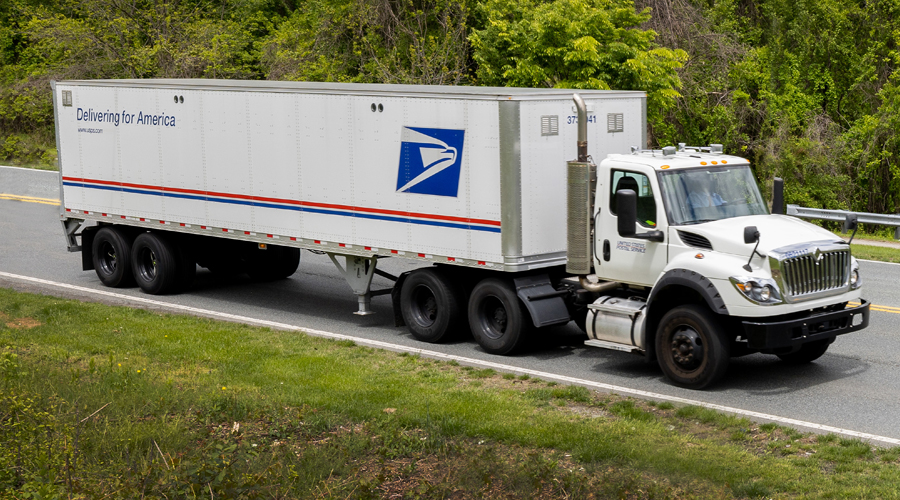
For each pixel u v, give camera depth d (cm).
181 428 824
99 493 666
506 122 1095
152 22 3719
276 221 1380
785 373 1051
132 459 738
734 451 767
